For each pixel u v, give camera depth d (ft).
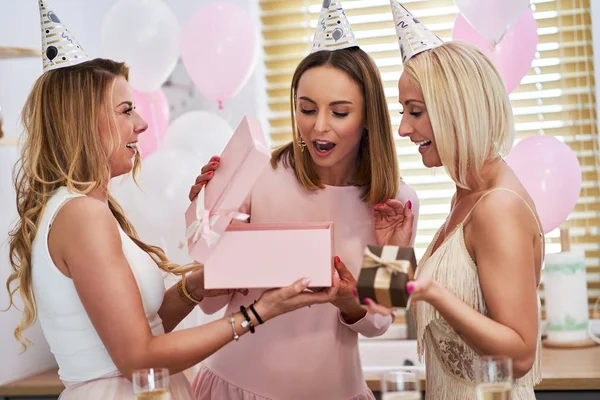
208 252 5.28
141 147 9.40
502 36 8.20
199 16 9.18
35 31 9.69
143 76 9.04
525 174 8.27
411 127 5.57
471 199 5.49
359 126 6.29
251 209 6.72
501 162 5.51
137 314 5.19
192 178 8.82
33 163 5.55
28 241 5.50
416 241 10.59
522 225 5.21
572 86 10.32
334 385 6.61
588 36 10.26
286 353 6.56
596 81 10.25
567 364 8.32
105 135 5.57
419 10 10.60
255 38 9.32
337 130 6.18
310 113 6.25
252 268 5.26
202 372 6.90
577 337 9.21
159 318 5.97
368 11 10.73
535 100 10.37
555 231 10.34
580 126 10.30
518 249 5.15
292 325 6.58
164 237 8.88
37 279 5.48
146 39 8.90
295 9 11.00
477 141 5.29
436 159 5.60
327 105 6.15
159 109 9.68
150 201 8.80
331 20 6.35
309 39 10.99
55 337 5.57
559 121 10.35
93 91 5.52
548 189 8.21
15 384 8.70
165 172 8.75
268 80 11.12
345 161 6.61
